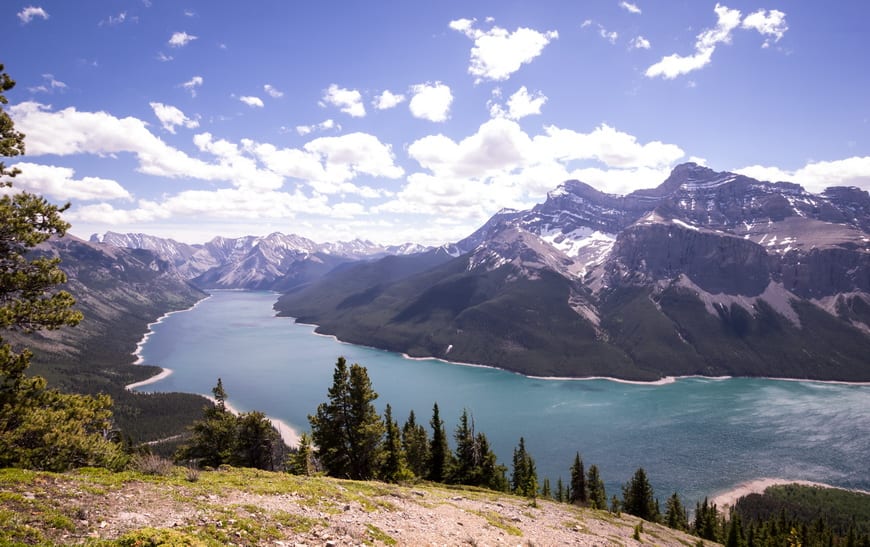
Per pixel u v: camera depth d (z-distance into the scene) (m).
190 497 19.39
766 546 90.06
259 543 15.76
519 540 27.31
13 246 23.83
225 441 59.34
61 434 22.00
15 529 12.25
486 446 82.31
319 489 26.41
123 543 12.57
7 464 20.55
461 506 34.56
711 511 93.81
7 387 23.61
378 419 55.53
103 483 18.56
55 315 24.36
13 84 24.22
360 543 18.39
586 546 31.14
